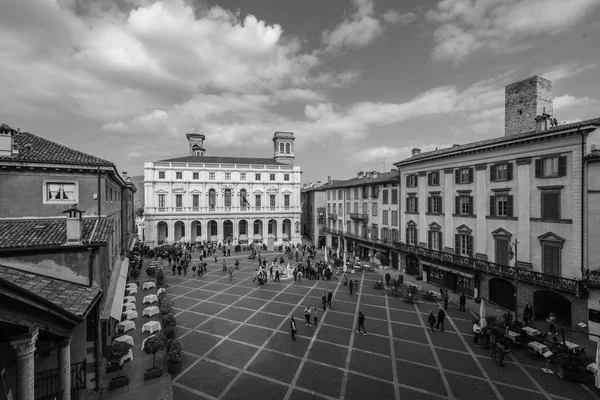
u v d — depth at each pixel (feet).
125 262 105.81
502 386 49.44
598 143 70.38
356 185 171.01
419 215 125.59
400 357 59.26
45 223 55.72
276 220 234.17
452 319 80.12
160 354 60.23
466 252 103.14
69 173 63.62
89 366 47.44
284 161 254.88
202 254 179.83
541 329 73.41
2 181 58.18
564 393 47.52
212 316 81.87
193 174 218.18
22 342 24.23
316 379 51.78
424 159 119.34
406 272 134.10
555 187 76.13
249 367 55.62
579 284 69.51
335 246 204.13
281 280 122.93
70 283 45.83
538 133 78.84
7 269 43.52
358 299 98.22
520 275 82.74
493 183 93.30
